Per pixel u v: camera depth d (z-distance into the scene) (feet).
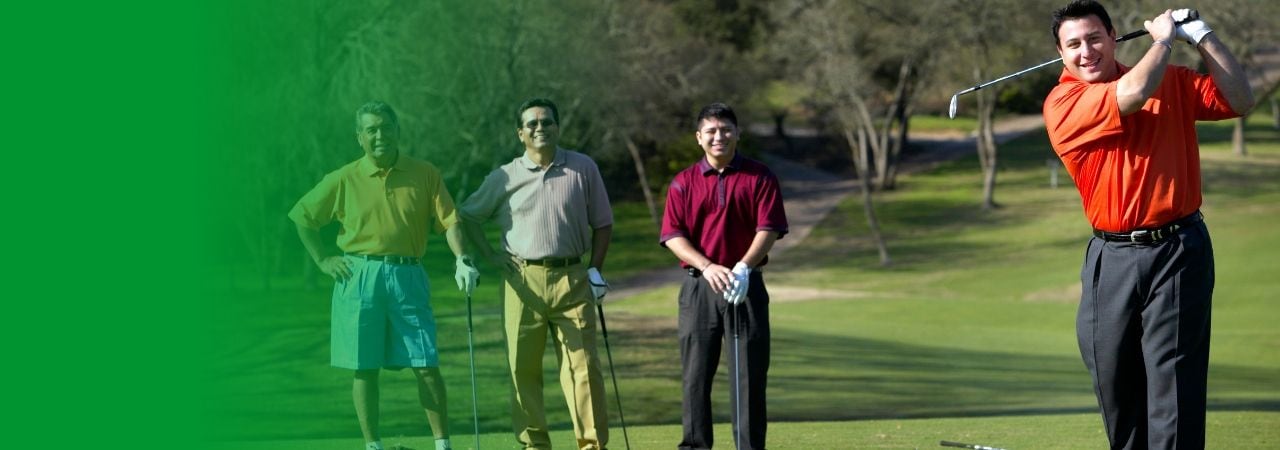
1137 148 17.28
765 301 23.08
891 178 193.47
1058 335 93.86
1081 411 47.65
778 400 57.67
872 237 163.43
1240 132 197.36
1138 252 17.44
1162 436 17.44
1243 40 156.35
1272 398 51.03
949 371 69.92
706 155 23.03
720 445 26.96
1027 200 177.06
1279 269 121.80
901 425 31.89
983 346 85.20
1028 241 152.76
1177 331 17.30
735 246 23.06
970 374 68.08
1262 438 27.25
